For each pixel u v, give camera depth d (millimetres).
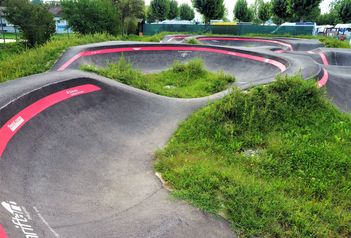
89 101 9719
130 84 12953
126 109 10297
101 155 7477
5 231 3869
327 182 6902
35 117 7430
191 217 5207
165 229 4848
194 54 22156
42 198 5203
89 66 13328
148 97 11570
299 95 10375
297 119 9664
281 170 7258
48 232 4398
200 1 53062
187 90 14984
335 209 6000
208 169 6676
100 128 8727
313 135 8906
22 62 15078
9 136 6219
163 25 53500
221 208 5484
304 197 6305
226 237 4902
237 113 9383
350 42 43000
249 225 5129
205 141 8328
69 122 8227
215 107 9625
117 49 20000
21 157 5988
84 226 4828
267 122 9273
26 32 32531
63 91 9250
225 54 21703
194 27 51844
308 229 5223
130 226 4910
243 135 8781
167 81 16875
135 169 7031
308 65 16125
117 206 5559
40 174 5848
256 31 49094
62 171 6293
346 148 8375
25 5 31984
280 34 46875
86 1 40219
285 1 51562
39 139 6898
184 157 7391
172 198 5754
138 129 9336
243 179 6445
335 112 10438
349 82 15836
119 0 50656
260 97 10070
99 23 40875
